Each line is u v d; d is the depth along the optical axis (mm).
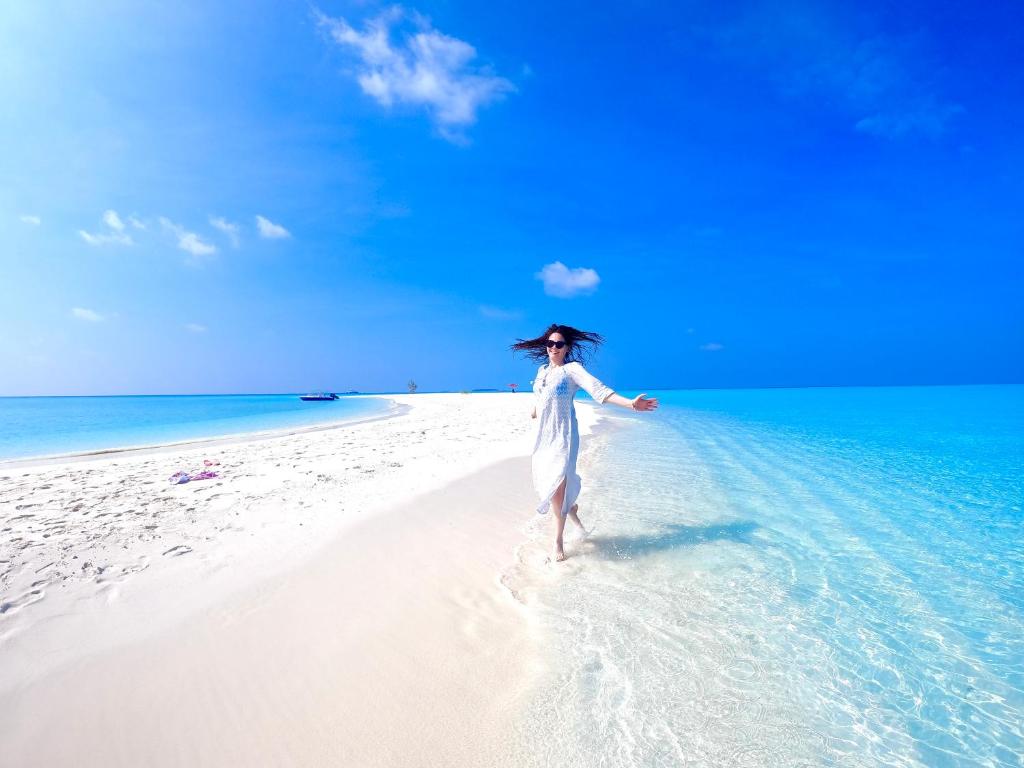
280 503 6211
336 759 2182
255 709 2479
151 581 3852
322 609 3486
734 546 4820
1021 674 2793
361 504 6180
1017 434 13891
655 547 4816
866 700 2572
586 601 3680
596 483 7664
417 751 2229
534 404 4953
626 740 2275
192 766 2131
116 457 11117
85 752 2174
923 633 3223
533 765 2139
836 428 16234
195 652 2930
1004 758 2168
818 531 5246
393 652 2990
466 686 2680
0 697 2469
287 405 51656
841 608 3557
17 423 25672
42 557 4293
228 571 4074
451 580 4035
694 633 3229
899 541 4949
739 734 2320
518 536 5172
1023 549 4688
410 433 15156
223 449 11750
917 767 2111
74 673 2688
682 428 16938
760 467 8992
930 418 19812
